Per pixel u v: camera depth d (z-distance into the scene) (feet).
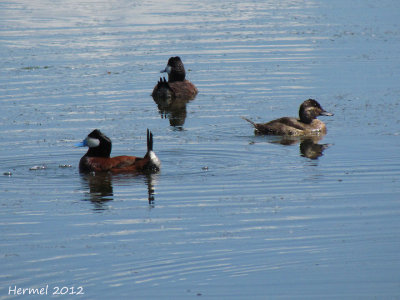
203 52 107.14
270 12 142.92
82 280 35.01
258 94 83.82
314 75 91.71
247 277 34.99
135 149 61.77
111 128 69.56
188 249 38.93
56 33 122.21
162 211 46.09
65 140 64.64
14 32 122.83
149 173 54.80
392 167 55.47
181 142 64.23
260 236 40.86
